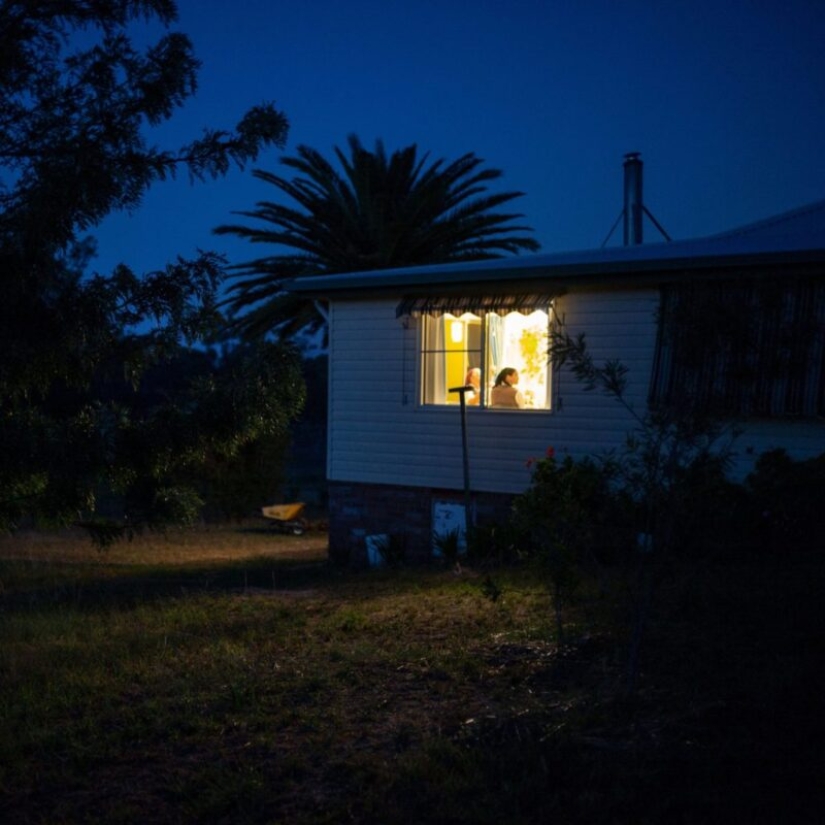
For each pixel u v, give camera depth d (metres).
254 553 17.22
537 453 13.00
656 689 5.66
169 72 6.21
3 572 13.23
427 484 13.89
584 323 12.56
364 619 8.12
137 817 4.41
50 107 6.17
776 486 10.19
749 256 10.99
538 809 4.24
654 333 12.03
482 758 4.80
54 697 6.13
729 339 5.84
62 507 5.73
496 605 8.37
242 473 22.62
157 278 6.05
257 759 4.98
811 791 4.21
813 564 9.38
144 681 6.49
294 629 7.93
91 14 6.16
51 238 5.73
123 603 9.92
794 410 10.52
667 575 8.11
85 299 5.76
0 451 5.43
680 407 5.82
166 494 6.25
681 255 11.59
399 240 25.14
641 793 4.31
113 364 6.14
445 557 12.56
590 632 7.07
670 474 5.82
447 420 13.75
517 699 5.74
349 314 14.57
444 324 14.27
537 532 7.00
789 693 5.37
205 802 4.48
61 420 5.91
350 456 14.59
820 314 10.58
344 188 25.78
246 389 6.04
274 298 25.23
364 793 4.50
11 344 5.61
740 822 3.97
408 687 6.09
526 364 14.12
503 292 12.95
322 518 23.39
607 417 12.48
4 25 5.96
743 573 8.89
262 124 6.34
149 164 6.13
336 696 5.95
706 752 4.65
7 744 5.26
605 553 8.85
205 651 7.21
